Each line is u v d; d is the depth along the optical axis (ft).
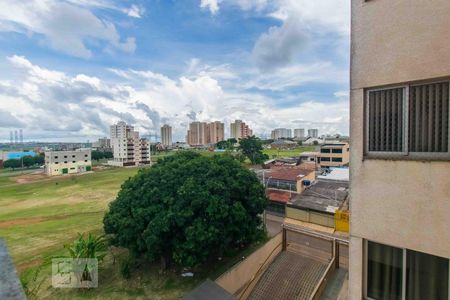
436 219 11.02
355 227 13.55
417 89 11.78
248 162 246.88
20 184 172.14
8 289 6.81
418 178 11.43
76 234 72.33
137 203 46.42
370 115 13.16
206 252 41.37
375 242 13.09
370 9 12.79
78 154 241.14
